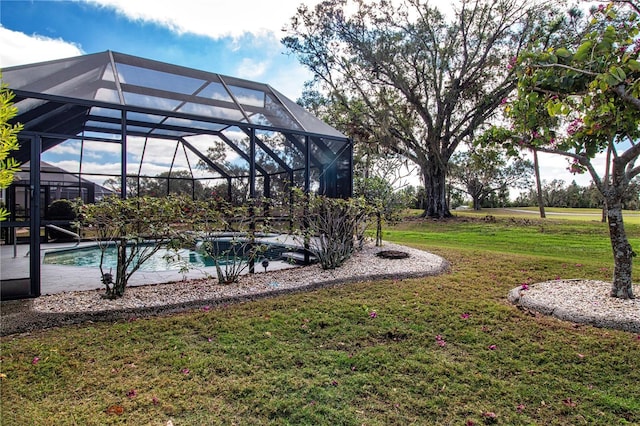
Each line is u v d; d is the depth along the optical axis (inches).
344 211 296.8
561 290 205.3
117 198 203.8
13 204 314.5
